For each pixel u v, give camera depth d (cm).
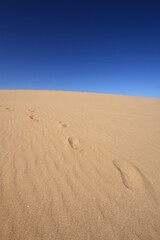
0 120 438
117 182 213
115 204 176
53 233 141
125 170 242
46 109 645
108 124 493
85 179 216
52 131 387
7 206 163
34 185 196
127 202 179
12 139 323
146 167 253
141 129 458
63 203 173
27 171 223
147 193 195
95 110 722
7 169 223
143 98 1631
